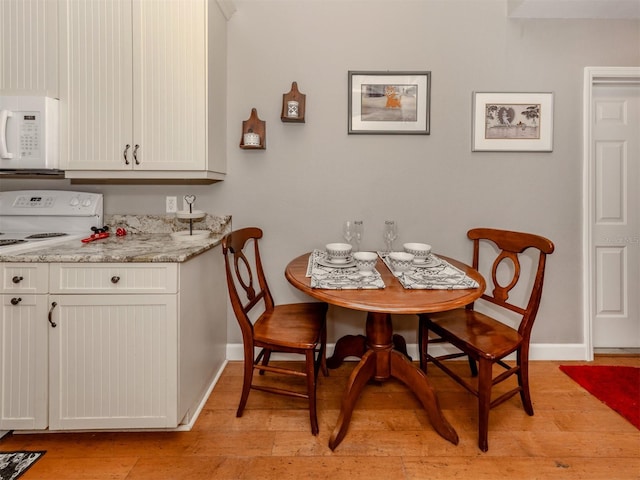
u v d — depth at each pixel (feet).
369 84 6.61
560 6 6.27
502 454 4.46
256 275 6.95
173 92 5.50
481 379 4.52
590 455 4.45
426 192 6.77
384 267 5.44
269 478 4.09
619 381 6.12
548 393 5.81
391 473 4.16
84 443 4.66
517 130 6.68
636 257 7.19
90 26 5.43
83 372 4.51
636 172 7.09
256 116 6.52
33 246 4.98
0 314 4.43
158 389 4.56
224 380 6.26
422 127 6.65
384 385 6.07
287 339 4.81
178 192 6.71
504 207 6.79
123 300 4.47
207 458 4.40
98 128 5.52
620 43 6.64
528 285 6.89
